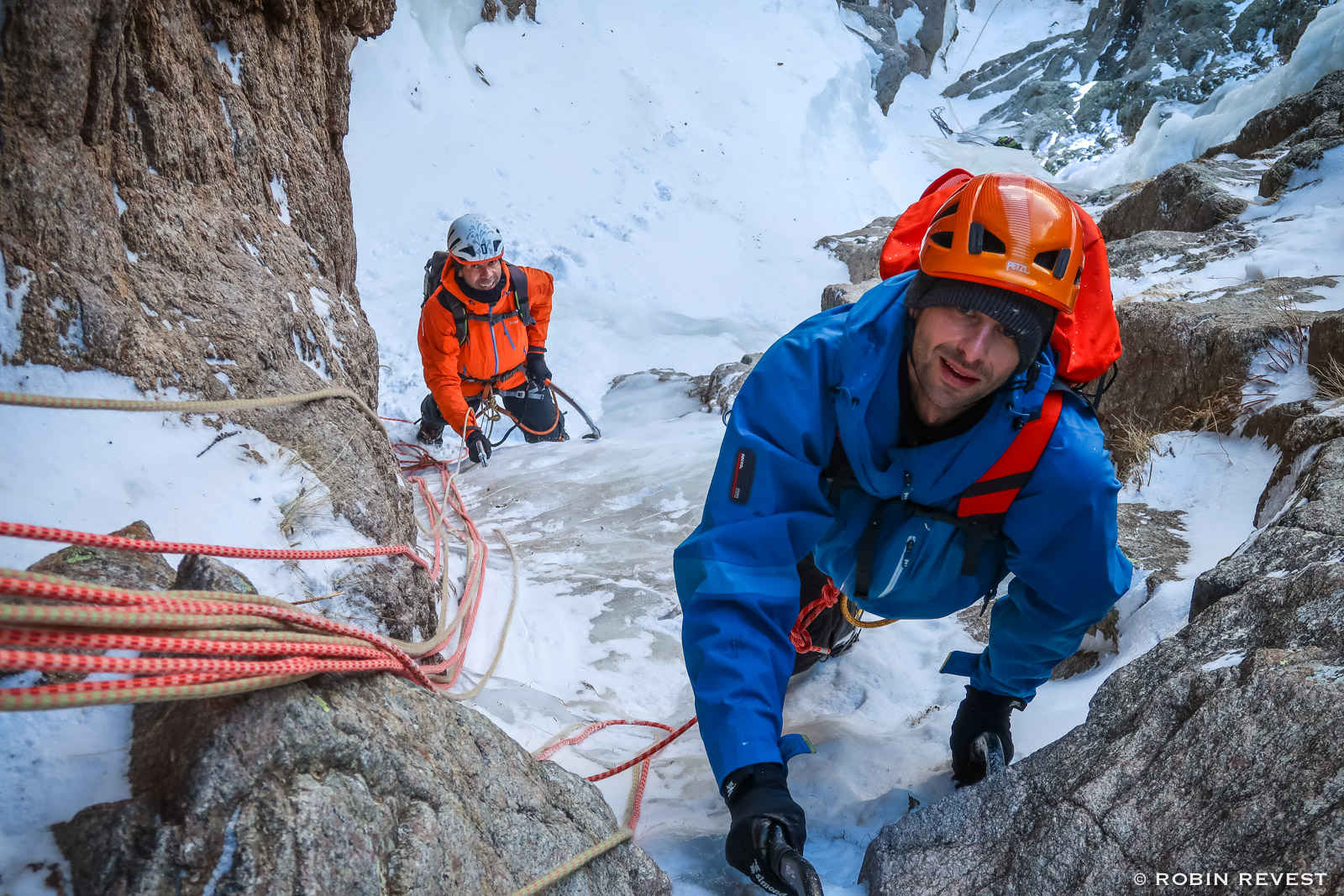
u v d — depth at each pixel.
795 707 3.12
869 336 1.84
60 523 1.88
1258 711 1.60
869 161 20.80
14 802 1.23
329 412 2.93
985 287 1.63
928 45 25.25
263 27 3.53
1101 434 1.94
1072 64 24.14
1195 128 15.27
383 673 1.58
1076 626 2.06
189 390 2.42
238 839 1.19
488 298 5.93
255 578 2.15
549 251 12.85
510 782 1.71
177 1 2.89
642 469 5.34
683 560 1.92
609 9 18.14
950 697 3.05
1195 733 1.67
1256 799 1.50
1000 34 27.19
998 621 2.21
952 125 23.75
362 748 1.38
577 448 5.93
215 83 3.13
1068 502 1.87
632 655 3.50
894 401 1.83
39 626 1.22
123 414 2.22
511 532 4.63
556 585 3.97
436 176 13.23
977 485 1.90
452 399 5.91
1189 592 2.83
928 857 1.88
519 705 2.97
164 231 2.68
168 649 1.23
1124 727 1.85
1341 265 5.94
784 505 1.89
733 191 15.36
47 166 2.17
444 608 3.00
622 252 13.14
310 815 1.25
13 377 2.08
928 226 2.12
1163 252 7.18
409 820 1.42
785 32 20.16
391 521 2.86
